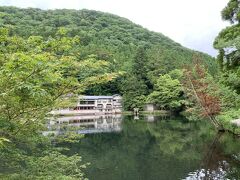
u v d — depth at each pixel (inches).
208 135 1236.5
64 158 333.7
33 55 203.5
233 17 705.6
